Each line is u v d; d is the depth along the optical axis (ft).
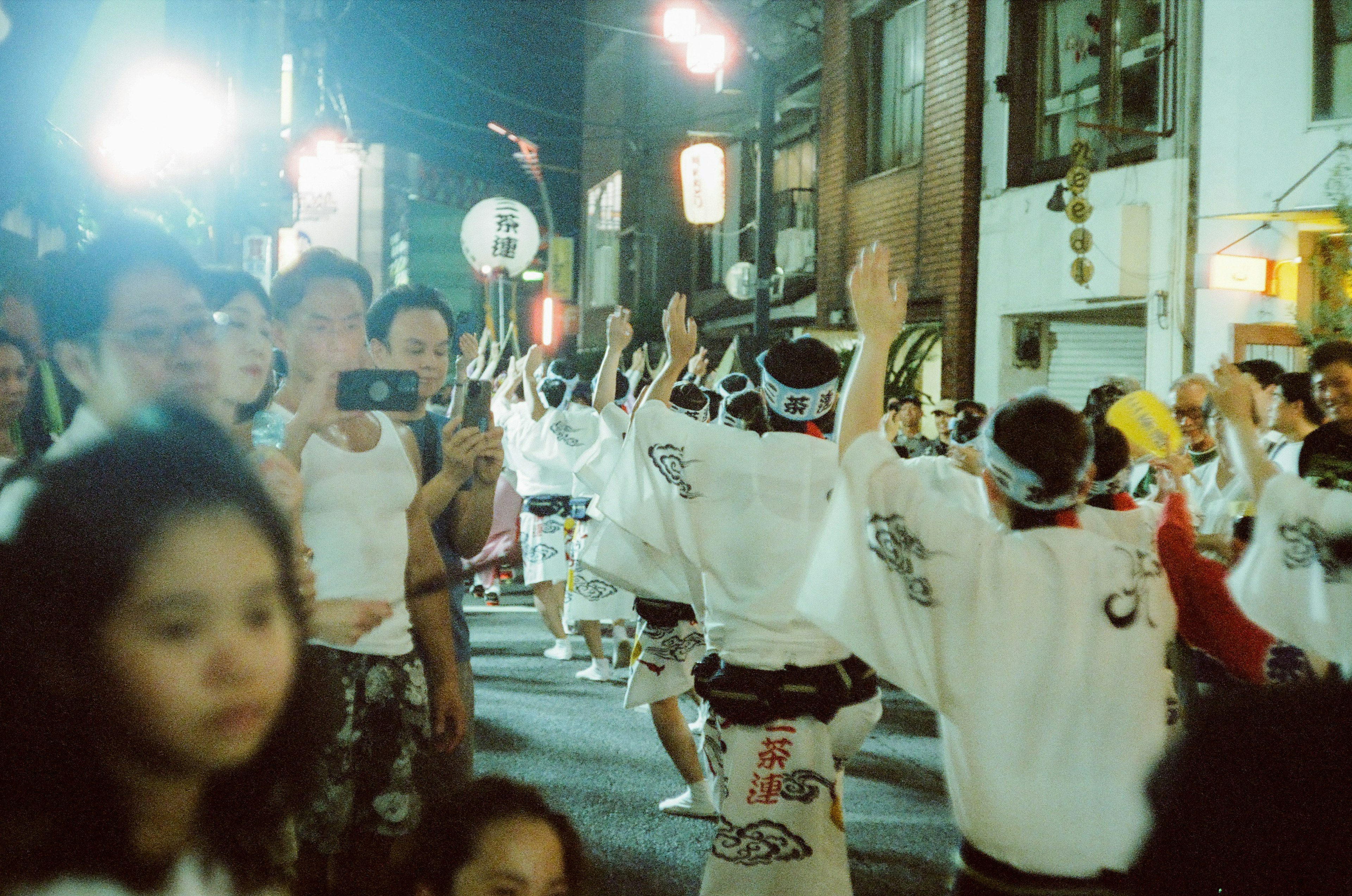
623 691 25.81
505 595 40.32
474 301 109.60
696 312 92.27
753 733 11.57
